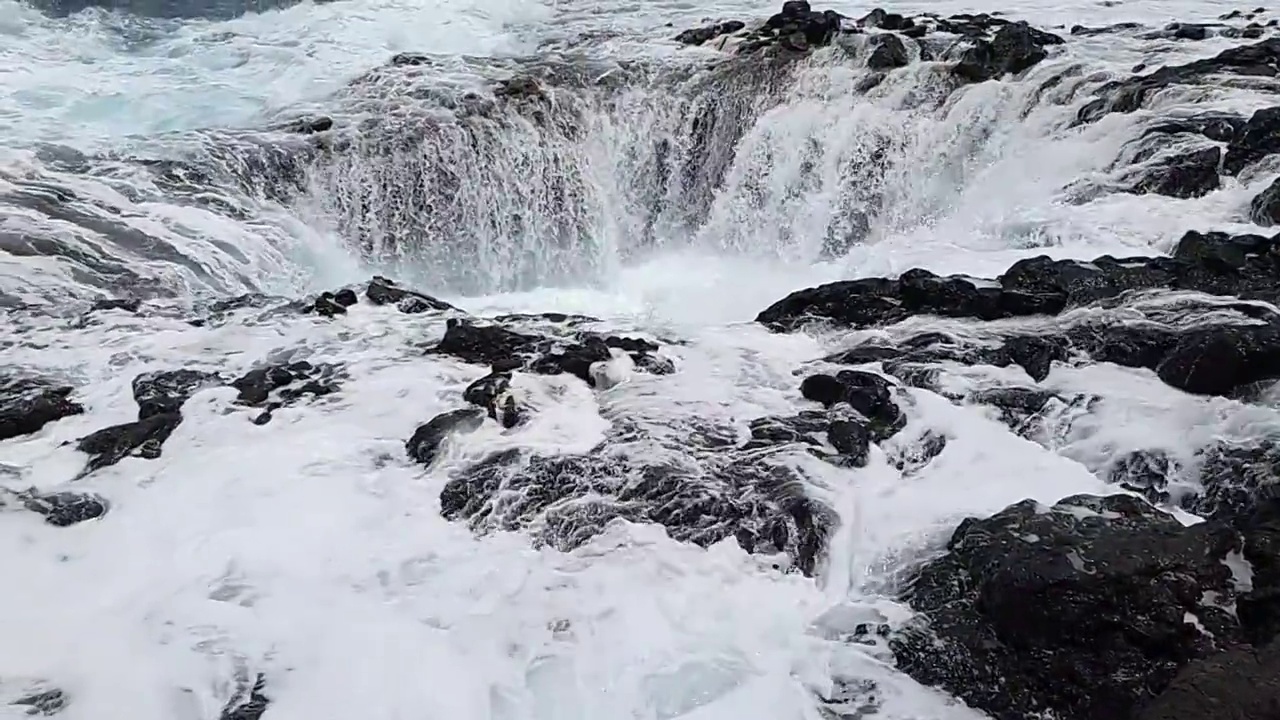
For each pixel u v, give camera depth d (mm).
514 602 4844
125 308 8391
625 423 6297
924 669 4348
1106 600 4117
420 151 12555
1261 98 11117
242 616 4723
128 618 4703
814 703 4234
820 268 11609
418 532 5398
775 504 5480
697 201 13672
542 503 5559
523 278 13172
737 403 6570
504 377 6754
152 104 13992
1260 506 5066
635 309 11547
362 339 7750
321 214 12148
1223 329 6367
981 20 15523
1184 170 9625
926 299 7695
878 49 13492
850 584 4977
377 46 16766
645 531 5340
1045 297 7441
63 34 17109
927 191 12484
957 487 5641
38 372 7133
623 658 4496
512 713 4188
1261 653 3805
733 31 15344
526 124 13188
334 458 6031
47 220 10078
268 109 13812
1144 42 14227
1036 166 11375
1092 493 5555
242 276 10312
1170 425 5969
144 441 6145
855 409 6312
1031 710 4074
